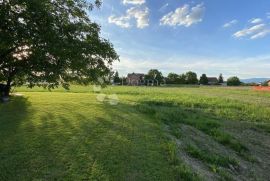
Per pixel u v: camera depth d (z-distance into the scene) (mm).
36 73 17656
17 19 15258
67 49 16156
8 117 13305
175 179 7672
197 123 17094
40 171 7223
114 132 11469
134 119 14797
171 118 17469
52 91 36312
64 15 17672
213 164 10109
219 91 65875
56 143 9422
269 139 15586
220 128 16859
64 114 14688
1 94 20750
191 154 10727
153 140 11031
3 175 6840
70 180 6906
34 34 15367
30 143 9242
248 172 10422
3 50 16828
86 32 18609
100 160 8242
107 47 19141
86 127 11945
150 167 8203
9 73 19891
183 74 155500
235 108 26484
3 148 8648
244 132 16625
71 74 19453
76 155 8469
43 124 11992
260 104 30938
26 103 18688
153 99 29875
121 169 7801
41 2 15156
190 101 30219
